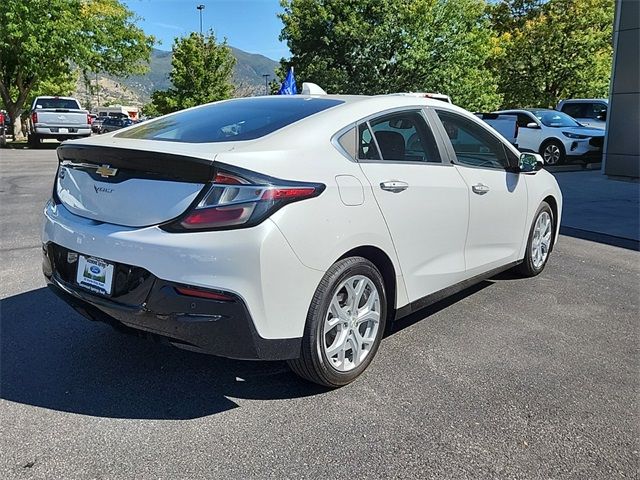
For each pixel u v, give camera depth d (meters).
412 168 3.45
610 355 3.59
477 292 4.84
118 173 2.83
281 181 2.66
